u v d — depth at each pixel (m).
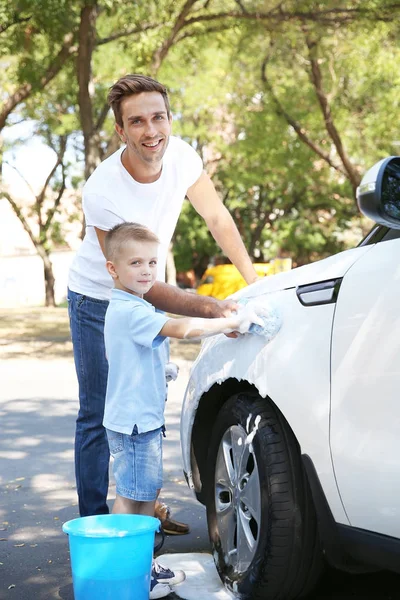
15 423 7.91
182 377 11.19
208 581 3.60
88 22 15.77
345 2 16.19
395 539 2.65
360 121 23.61
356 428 2.76
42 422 7.96
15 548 4.30
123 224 3.34
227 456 3.52
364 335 2.77
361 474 2.73
